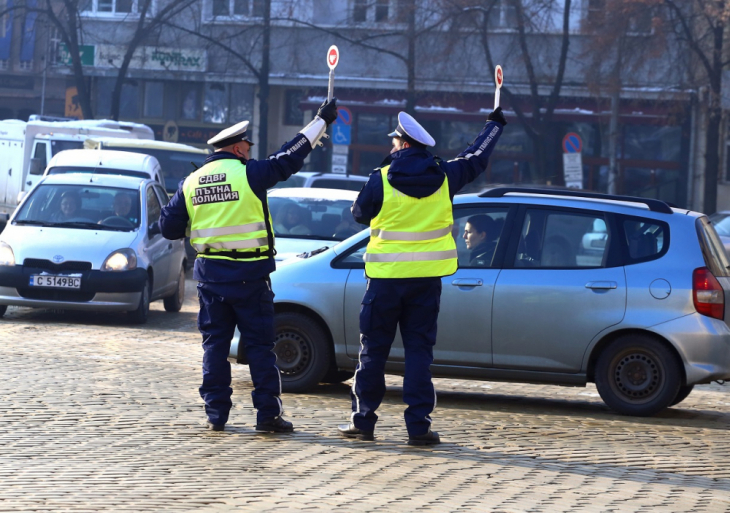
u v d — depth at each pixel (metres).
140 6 91.88
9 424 15.48
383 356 15.09
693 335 18.77
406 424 15.02
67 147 58.94
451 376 19.97
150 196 34.00
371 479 12.71
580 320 19.22
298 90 93.00
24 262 30.05
